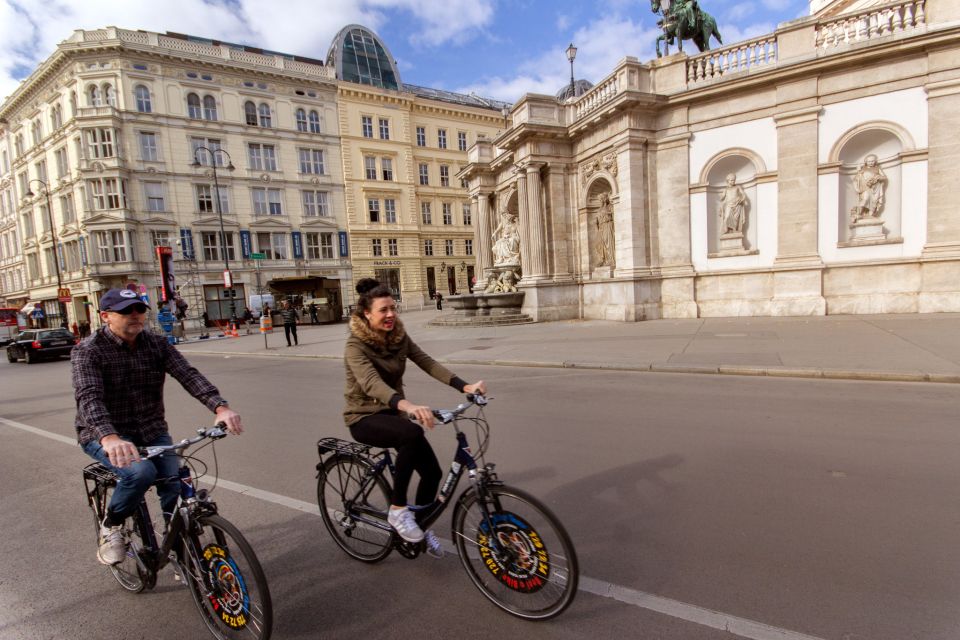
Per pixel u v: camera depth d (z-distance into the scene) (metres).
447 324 19.31
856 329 11.24
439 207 47.81
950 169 13.16
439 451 5.28
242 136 38.69
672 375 8.38
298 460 5.25
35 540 3.81
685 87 16.17
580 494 3.95
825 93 14.41
